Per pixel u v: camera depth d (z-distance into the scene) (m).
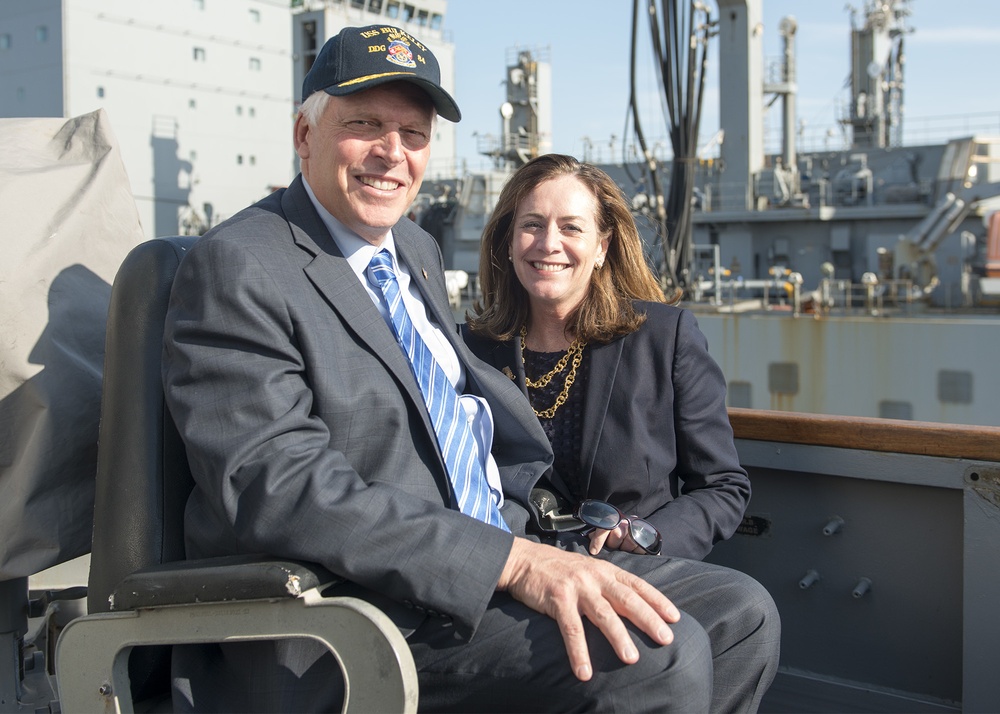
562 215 2.02
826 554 2.35
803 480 2.37
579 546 1.84
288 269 1.56
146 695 1.61
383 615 1.28
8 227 1.73
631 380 2.00
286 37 23.78
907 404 10.53
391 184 1.67
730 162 15.73
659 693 1.37
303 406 1.48
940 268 12.89
